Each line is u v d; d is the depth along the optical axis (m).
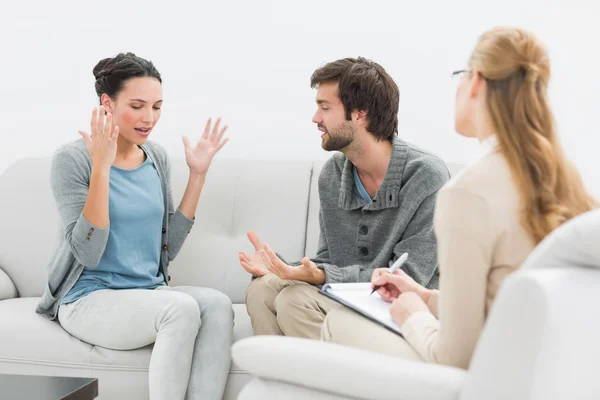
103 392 2.30
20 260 2.86
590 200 1.47
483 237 1.39
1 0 3.33
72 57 3.31
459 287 1.39
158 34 3.29
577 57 3.14
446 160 3.21
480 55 1.48
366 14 3.23
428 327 1.52
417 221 2.36
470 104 1.54
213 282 2.82
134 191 2.56
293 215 2.86
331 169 2.57
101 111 2.37
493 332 1.16
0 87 3.33
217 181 2.91
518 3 3.17
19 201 2.91
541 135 1.44
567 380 1.12
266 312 2.34
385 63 3.23
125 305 2.31
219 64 3.27
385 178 2.39
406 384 1.30
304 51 3.25
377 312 1.71
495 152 1.46
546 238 1.25
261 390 1.43
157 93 2.57
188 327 2.24
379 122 2.42
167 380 2.21
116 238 2.51
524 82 1.44
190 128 3.27
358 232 2.46
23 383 1.72
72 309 2.39
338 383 1.35
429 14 3.20
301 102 3.25
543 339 1.10
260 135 3.26
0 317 2.44
